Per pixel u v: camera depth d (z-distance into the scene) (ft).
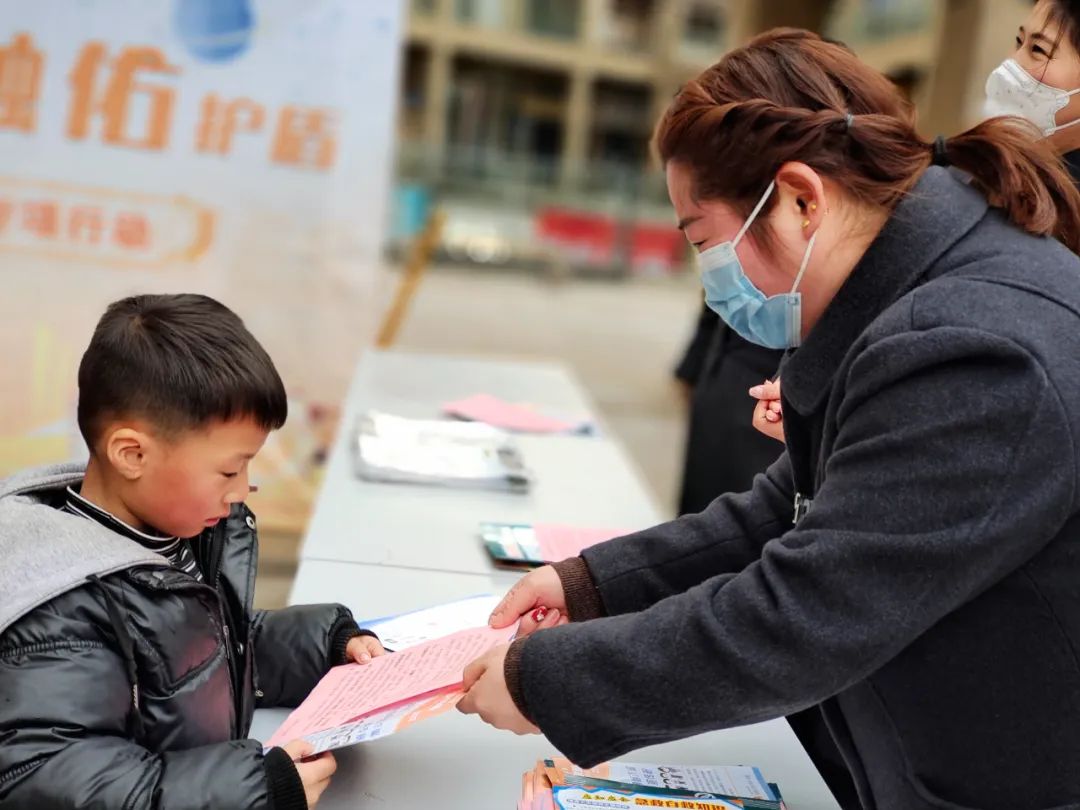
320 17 9.86
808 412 3.43
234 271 10.21
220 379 3.44
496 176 57.77
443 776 3.70
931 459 2.82
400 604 5.03
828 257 3.29
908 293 3.11
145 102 9.81
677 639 3.10
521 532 6.01
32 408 10.03
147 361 3.41
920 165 3.28
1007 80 4.68
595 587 4.21
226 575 4.01
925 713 3.18
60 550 3.38
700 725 3.13
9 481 3.83
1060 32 4.43
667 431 20.53
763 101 3.22
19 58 9.57
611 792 3.62
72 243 9.93
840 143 3.22
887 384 2.94
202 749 3.25
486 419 8.68
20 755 3.08
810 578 2.93
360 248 10.37
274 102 9.96
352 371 10.61
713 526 4.29
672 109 3.48
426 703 3.54
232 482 3.62
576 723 3.18
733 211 3.33
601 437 8.75
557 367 11.43
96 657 3.28
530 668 3.24
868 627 2.88
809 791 3.82
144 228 10.01
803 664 2.94
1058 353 2.85
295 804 3.20
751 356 7.50
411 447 7.31
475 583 5.37
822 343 3.33
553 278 50.52
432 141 82.43
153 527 3.70
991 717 3.10
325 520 6.04
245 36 9.81
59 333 10.02
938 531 2.80
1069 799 3.09
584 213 55.57
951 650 3.10
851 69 3.41
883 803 3.37
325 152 10.11
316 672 4.17
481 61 84.69
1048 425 2.76
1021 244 3.16
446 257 49.34
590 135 89.30
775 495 4.30
